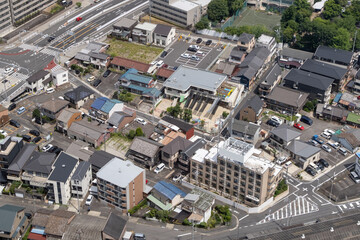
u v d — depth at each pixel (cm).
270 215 18325
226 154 18225
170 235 17412
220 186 18925
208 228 17675
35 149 19562
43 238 16825
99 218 17062
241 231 17588
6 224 16762
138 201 18650
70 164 18650
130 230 17550
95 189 18975
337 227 17012
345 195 19238
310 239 16600
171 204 18175
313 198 19125
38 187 18612
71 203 18588
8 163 18812
